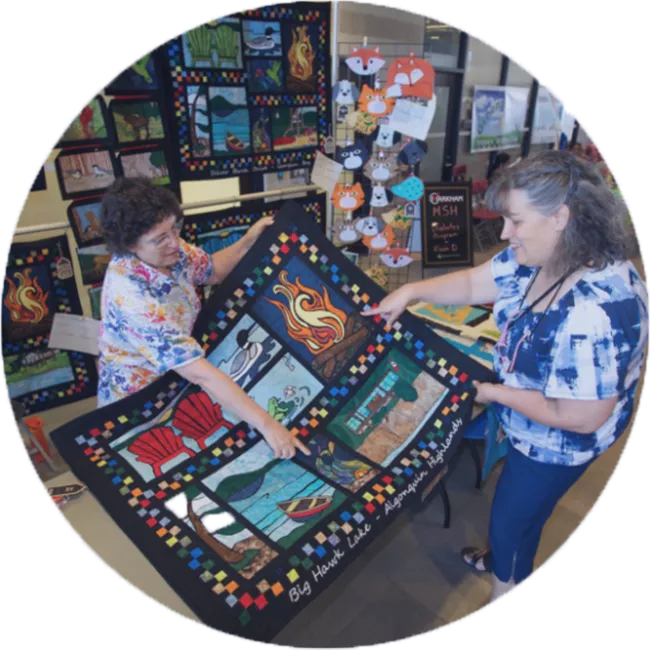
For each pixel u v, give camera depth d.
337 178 1.94
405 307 1.54
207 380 1.35
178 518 1.29
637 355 1.21
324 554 1.26
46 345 1.55
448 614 1.44
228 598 1.19
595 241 1.20
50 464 1.49
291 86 1.80
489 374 1.43
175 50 1.59
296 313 1.56
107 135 1.54
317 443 1.46
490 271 1.43
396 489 1.38
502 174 1.25
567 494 1.62
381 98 1.82
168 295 1.41
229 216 1.83
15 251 1.47
